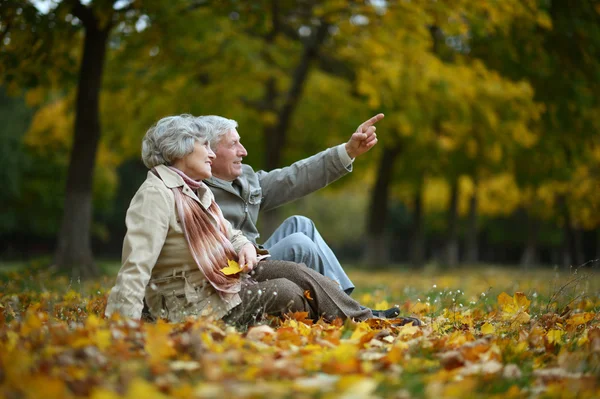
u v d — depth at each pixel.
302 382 2.93
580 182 28.08
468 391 2.96
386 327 4.74
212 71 18.33
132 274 4.25
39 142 27.22
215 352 3.46
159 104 18.98
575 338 4.47
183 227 4.54
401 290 10.09
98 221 47.25
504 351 3.86
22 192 34.91
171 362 3.31
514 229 49.38
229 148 5.28
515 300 5.42
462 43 19.12
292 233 5.50
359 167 26.62
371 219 27.16
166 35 13.48
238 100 19.78
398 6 13.96
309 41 19.39
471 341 4.27
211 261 4.59
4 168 31.20
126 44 14.49
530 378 3.43
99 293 6.98
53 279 10.64
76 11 12.05
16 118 31.28
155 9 11.77
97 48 12.84
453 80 16.78
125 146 21.20
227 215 5.30
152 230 4.38
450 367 3.58
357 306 4.89
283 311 4.68
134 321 3.89
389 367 3.44
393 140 22.25
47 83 12.70
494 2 13.38
